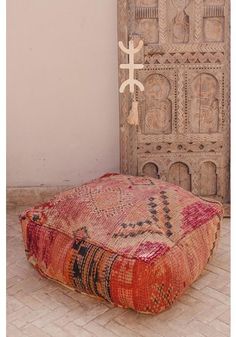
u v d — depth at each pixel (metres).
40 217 3.66
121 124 4.66
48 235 3.57
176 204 3.59
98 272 3.20
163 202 3.54
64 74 4.82
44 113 4.90
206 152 4.78
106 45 4.77
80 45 4.77
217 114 4.73
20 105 4.88
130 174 4.76
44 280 3.65
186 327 3.10
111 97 4.88
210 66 4.63
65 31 4.74
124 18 4.51
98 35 4.75
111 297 3.19
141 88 4.21
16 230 4.50
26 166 5.00
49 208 3.68
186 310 3.27
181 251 3.28
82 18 4.72
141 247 3.14
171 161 4.77
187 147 4.76
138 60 4.59
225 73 4.65
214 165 4.81
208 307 3.31
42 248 3.60
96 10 4.70
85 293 3.41
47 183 5.02
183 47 4.58
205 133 4.75
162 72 4.62
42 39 4.75
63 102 4.88
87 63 4.81
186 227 3.46
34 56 4.78
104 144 4.97
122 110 4.64
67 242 3.44
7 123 4.90
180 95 4.67
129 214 3.39
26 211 3.76
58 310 3.30
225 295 3.45
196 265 3.41
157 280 3.06
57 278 3.53
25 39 4.75
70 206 3.59
